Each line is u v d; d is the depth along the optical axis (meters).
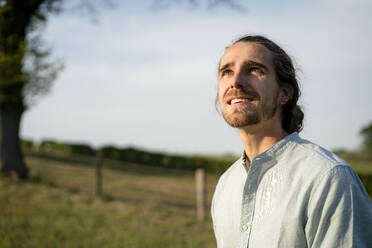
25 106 11.66
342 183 0.93
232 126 1.15
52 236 6.41
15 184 10.40
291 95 1.19
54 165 16.30
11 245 5.71
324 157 1.00
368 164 19.02
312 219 0.94
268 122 1.14
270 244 0.99
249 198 1.11
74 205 8.98
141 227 7.80
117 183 13.62
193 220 9.17
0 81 10.30
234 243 1.20
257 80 1.11
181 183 15.84
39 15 11.86
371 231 0.91
